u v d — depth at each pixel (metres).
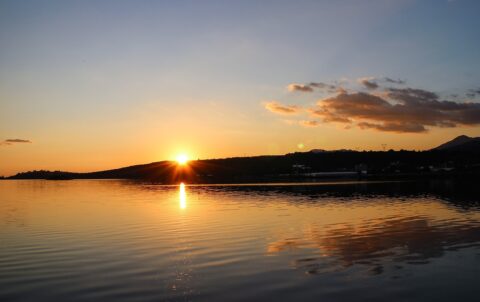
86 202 71.81
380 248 26.14
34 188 152.75
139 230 35.66
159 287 18.69
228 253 25.34
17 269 22.42
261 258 23.80
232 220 41.22
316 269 21.19
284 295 17.25
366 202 59.75
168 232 34.16
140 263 23.22
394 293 17.31
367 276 19.80
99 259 24.42
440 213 43.91
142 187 144.38
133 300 17.02
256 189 107.75
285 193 86.62
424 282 18.73
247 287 18.41
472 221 37.31
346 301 16.44
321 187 110.25
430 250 25.30
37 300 17.31
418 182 127.75
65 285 19.27
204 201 69.00
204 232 33.72
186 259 23.97
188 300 16.94
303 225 36.66
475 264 21.78
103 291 18.28
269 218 42.19
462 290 17.59
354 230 33.50
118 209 56.59
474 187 93.88
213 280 19.61
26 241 31.05
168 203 66.00
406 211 46.62
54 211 55.12
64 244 29.48
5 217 48.16
